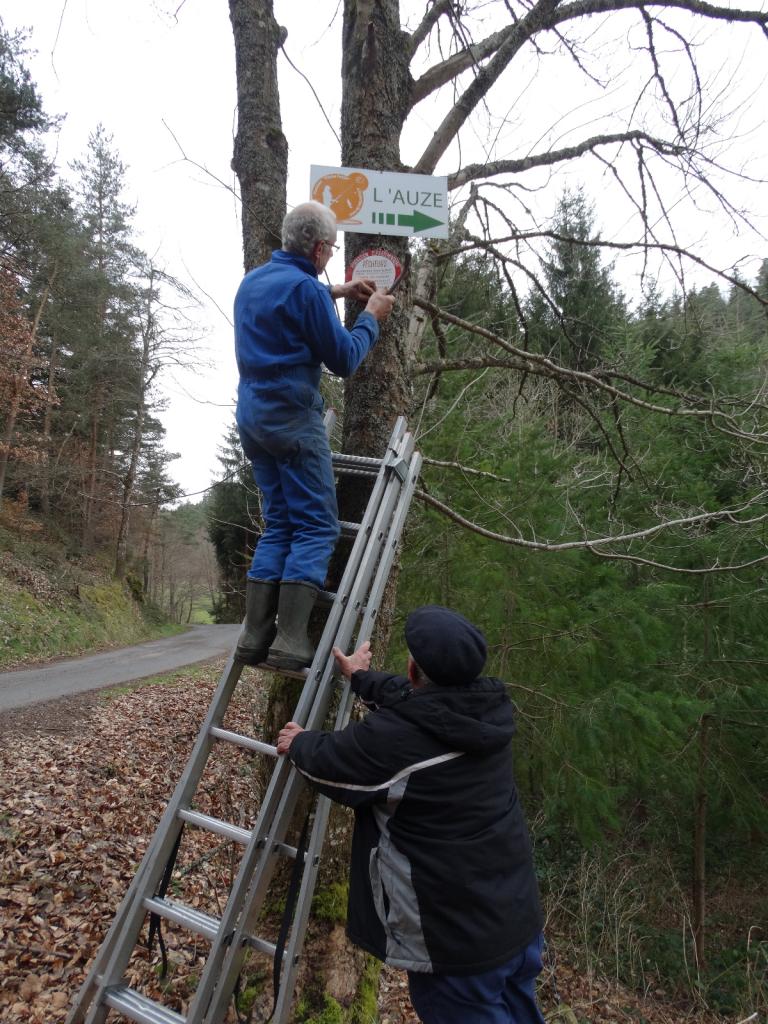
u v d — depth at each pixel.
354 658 2.46
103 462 30.45
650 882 9.26
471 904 2.01
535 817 8.59
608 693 6.81
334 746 2.10
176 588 49.47
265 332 2.45
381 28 3.49
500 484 6.84
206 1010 2.15
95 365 26.03
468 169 4.51
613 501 6.62
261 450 2.53
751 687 7.80
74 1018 2.34
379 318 2.84
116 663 18.53
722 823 8.97
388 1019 4.80
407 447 3.03
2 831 6.05
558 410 9.40
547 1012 6.36
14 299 21.31
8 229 20.14
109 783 7.90
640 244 4.79
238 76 3.76
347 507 3.26
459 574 6.99
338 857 3.19
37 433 25.16
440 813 2.05
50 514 29.50
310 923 3.07
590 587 7.45
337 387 7.05
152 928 2.49
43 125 19.91
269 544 2.57
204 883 5.77
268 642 2.51
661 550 8.05
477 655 2.15
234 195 4.09
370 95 3.49
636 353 8.65
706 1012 7.38
